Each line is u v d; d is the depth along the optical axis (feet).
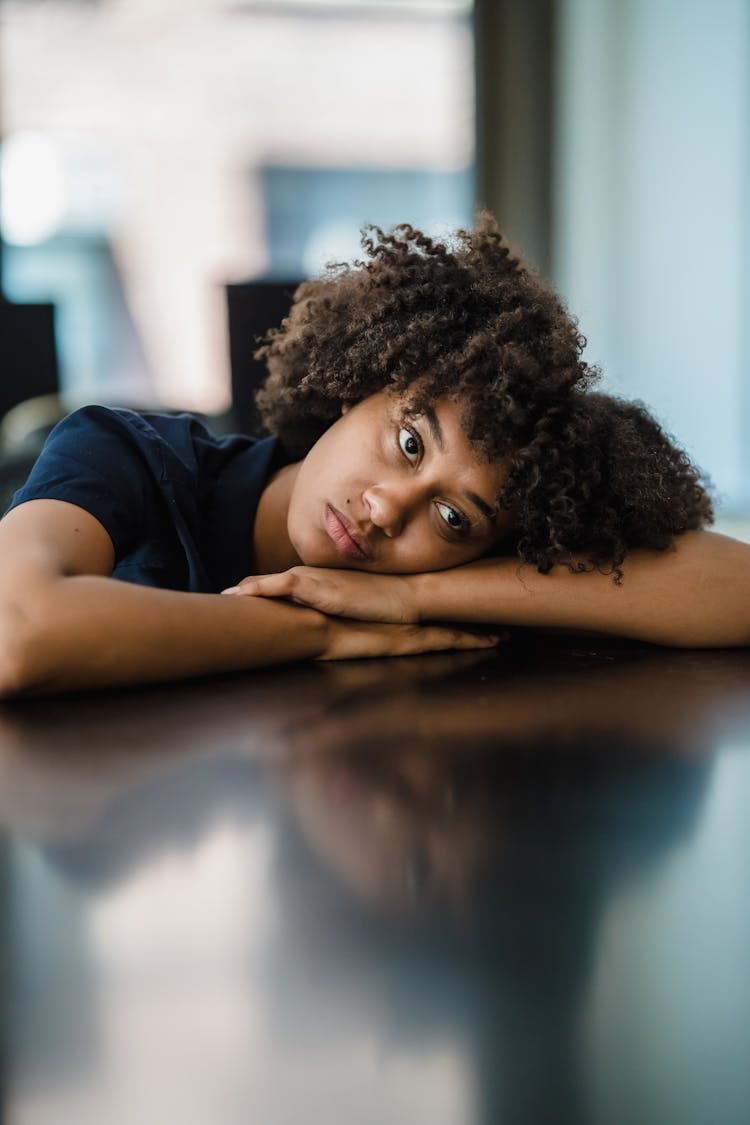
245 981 1.59
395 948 1.69
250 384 7.04
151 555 3.79
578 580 3.81
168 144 13.71
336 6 13.56
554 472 3.72
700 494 4.18
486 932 1.74
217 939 1.71
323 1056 1.43
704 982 1.62
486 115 13.43
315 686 3.19
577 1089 1.38
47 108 13.29
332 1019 1.51
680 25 12.17
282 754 2.55
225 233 14.23
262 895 1.85
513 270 4.18
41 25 13.08
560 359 3.81
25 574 3.03
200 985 1.58
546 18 13.10
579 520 3.76
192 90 13.61
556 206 13.39
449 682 3.29
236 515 4.17
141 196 13.76
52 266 13.69
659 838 2.12
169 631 3.11
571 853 2.04
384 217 14.20
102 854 2.00
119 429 3.87
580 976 1.63
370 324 3.99
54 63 13.20
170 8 13.30
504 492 3.70
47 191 13.48
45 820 2.15
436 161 14.03
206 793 2.30
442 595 3.75
